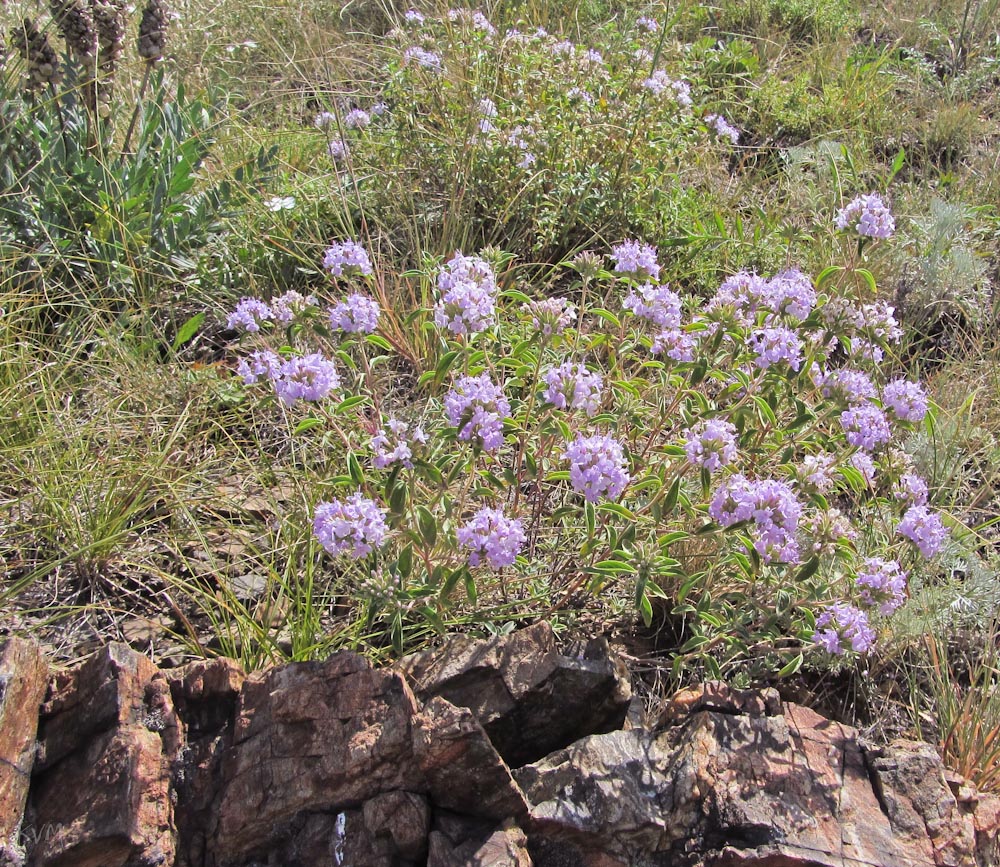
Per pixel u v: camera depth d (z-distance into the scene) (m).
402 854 0.32
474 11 0.81
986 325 0.66
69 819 0.31
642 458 0.43
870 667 0.44
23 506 0.46
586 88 0.69
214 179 0.68
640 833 0.33
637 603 0.38
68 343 0.53
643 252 0.43
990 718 0.41
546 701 0.36
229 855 0.32
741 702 0.37
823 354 0.45
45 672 0.35
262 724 0.34
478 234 0.67
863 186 0.75
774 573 0.41
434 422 0.46
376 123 0.73
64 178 0.60
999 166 0.82
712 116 0.75
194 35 0.89
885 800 0.35
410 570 0.37
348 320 0.40
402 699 0.33
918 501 0.44
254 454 0.51
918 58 0.97
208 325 0.60
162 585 0.44
